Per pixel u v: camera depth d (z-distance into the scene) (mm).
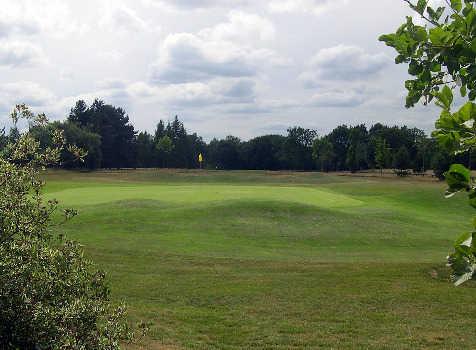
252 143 105688
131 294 11961
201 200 29375
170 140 93188
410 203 38562
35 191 5043
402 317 10664
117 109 98250
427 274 13867
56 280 4684
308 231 22688
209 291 12336
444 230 25172
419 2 2299
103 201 28438
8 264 4391
